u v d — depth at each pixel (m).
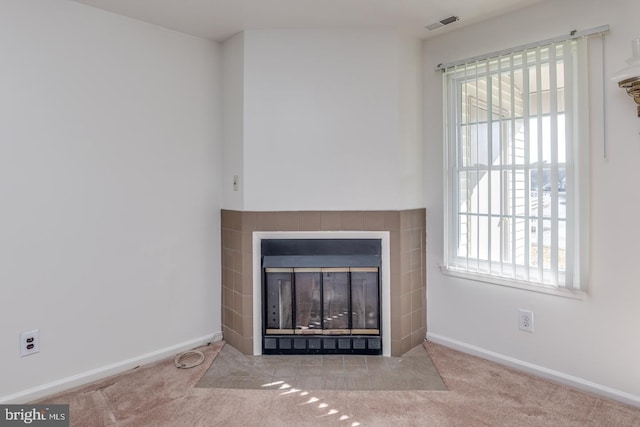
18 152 1.98
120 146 2.35
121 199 2.36
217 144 2.81
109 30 2.28
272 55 2.55
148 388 2.16
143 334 2.48
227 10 2.28
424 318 2.79
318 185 2.57
